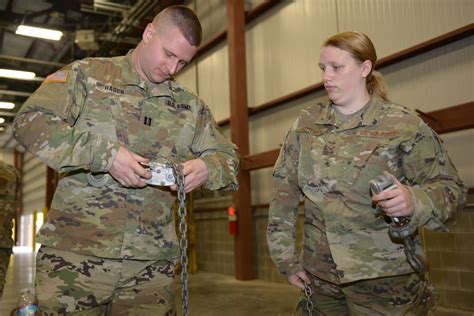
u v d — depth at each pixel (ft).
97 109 4.82
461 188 4.78
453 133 14.82
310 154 5.27
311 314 5.39
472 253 14.08
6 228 8.73
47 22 31.30
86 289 4.59
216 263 27.02
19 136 4.42
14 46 34.78
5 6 28.76
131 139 4.88
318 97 20.16
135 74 5.11
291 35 21.71
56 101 4.54
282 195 5.68
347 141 5.08
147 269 4.94
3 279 8.70
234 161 5.54
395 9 16.72
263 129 23.21
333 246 4.97
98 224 4.68
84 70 4.94
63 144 4.30
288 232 5.65
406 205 4.13
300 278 5.47
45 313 4.49
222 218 26.66
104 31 33.37
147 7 27.53
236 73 23.09
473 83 14.37
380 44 17.28
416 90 16.05
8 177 8.91
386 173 4.20
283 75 22.15
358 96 5.13
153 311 4.94
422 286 4.94
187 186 4.64
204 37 28.76
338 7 19.15
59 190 4.81
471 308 13.99
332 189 5.03
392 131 4.87
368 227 4.91
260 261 22.85
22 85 42.24
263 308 15.75
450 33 14.62
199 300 17.75
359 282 4.87
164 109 5.19
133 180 4.34
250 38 24.39
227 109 26.45
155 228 5.00
